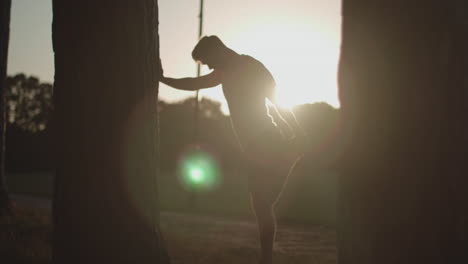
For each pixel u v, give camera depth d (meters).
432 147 2.86
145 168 4.07
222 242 9.49
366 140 3.03
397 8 2.93
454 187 2.82
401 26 2.92
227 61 4.90
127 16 4.01
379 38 2.98
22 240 8.07
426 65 2.87
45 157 59.50
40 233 9.07
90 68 3.97
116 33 3.97
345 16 3.18
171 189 30.72
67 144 3.97
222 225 14.24
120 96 3.96
